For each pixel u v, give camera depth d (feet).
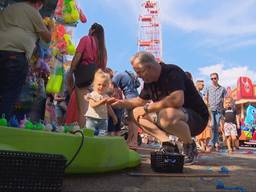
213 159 15.96
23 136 8.79
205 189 8.52
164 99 12.03
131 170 11.07
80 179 9.16
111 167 10.25
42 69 14.20
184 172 10.93
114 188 8.30
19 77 11.07
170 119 12.06
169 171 10.58
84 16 18.88
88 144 9.61
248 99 60.03
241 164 13.94
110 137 10.56
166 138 12.66
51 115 16.44
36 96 14.44
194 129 12.92
